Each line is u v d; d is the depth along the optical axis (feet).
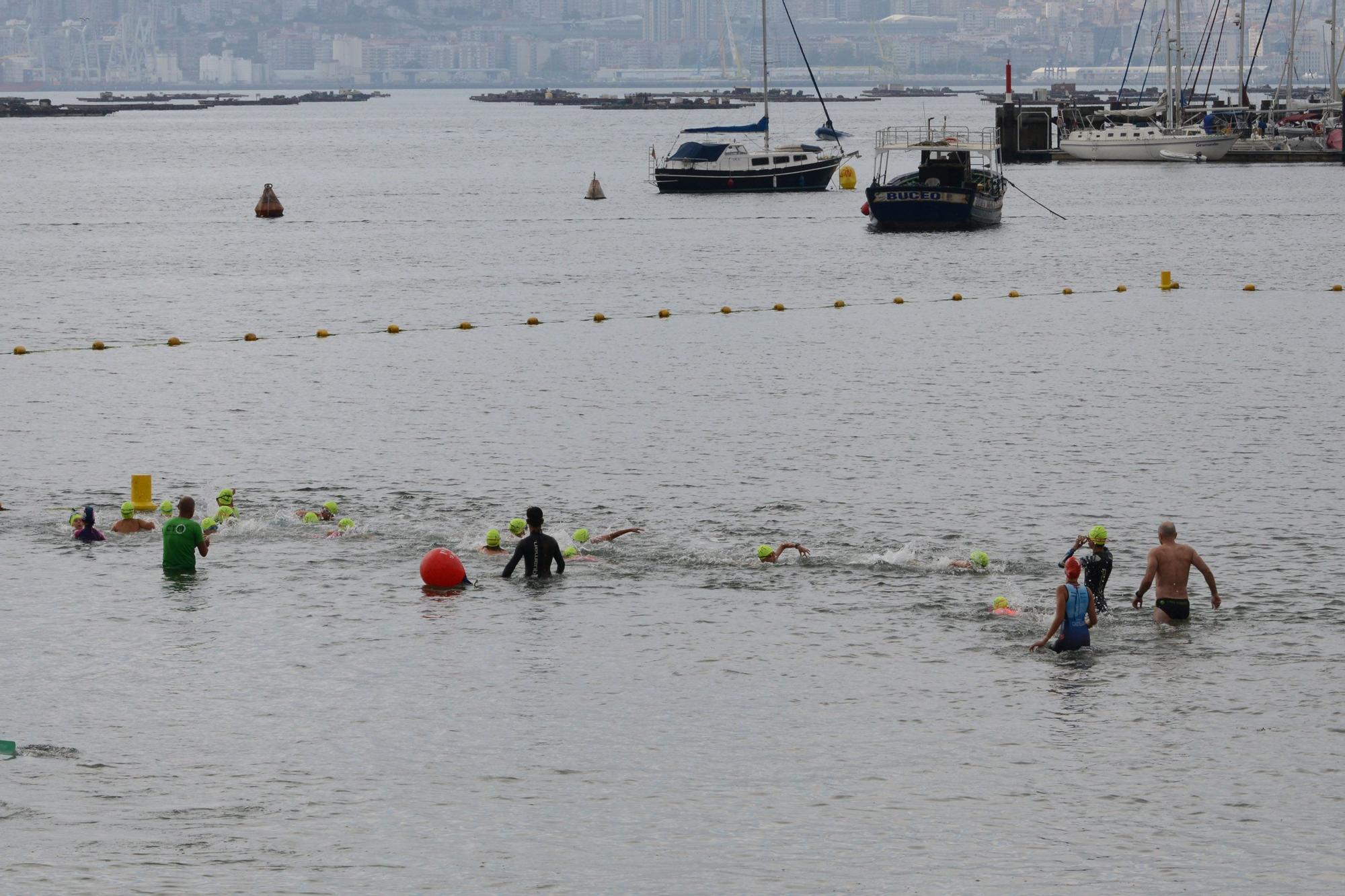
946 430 259.60
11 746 134.82
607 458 240.73
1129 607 169.89
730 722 140.67
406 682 150.41
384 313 409.08
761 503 213.66
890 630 163.84
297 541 197.88
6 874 112.78
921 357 334.24
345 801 125.18
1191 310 406.82
